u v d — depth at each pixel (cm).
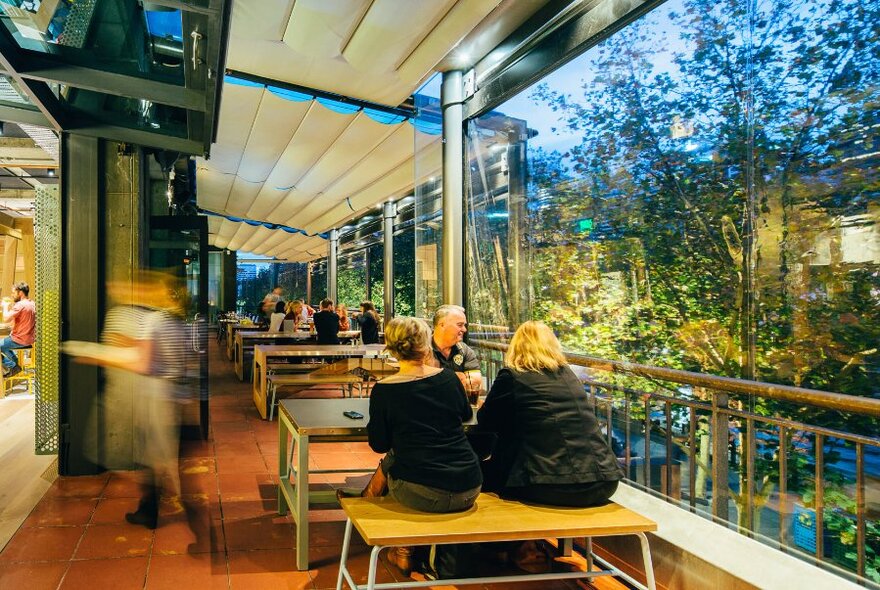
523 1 432
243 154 826
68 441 495
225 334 2030
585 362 377
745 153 452
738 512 431
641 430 526
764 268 430
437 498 269
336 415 367
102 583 309
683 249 502
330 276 1694
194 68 354
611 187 559
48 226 557
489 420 301
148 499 397
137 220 512
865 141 386
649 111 527
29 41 396
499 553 343
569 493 280
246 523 396
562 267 584
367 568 333
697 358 486
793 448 420
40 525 387
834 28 398
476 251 567
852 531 396
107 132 498
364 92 544
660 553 305
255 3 407
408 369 295
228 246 2291
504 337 572
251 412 783
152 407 411
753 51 439
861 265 386
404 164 761
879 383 374
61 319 495
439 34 416
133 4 454
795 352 412
